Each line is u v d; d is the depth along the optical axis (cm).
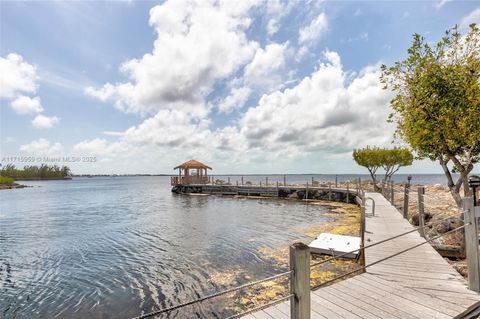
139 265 1040
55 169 18912
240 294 741
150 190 6756
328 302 459
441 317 405
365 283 530
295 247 303
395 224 1119
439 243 859
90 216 2384
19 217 2394
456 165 793
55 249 1312
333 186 3688
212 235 1490
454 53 718
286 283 806
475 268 481
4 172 14900
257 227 1653
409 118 786
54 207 3170
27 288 852
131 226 1856
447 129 699
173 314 662
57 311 706
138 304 728
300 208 2488
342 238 1023
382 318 407
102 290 823
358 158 3019
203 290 793
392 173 2867
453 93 674
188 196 3969
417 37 736
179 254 1158
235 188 3828
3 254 1238
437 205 1681
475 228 479
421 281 534
